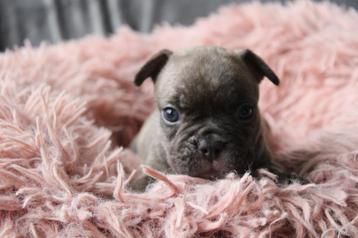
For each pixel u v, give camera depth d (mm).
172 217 254
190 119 313
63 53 505
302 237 259
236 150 300
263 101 466
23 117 324
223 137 299
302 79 456
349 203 276
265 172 294
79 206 261
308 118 435
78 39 620
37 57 458
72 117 340
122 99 477
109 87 474
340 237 264
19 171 276
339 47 442
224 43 504
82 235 252
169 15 677
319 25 484
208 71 312
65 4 677
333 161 316
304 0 516
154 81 362
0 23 679
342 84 432
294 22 489
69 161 298
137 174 327
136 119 484
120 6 675
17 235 254
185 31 557
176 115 320
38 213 260
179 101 314
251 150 314
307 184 285
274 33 484
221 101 307
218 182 276
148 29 677
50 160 286
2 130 299
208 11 672
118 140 468
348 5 618
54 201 265
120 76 496
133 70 509
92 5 676
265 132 396
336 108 419
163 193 267
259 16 509
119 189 265
